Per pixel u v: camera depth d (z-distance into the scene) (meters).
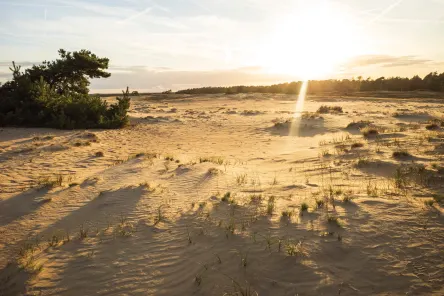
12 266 4.23
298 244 4.04
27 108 20.17
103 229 5.12
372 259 3.64
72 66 26.03
